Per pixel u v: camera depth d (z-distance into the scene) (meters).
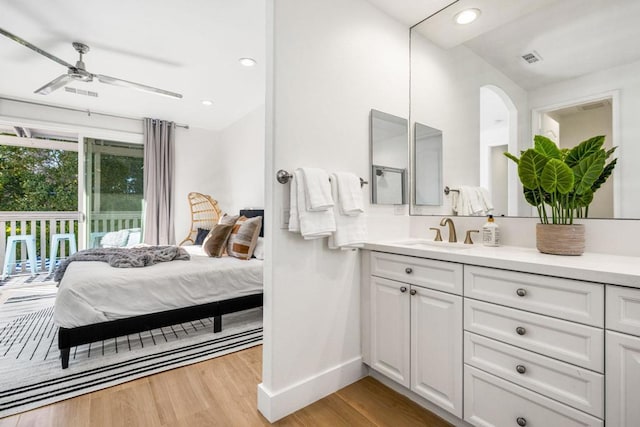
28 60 2.78
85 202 4.16
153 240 4.47
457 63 1.93
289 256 1.53
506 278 1.19
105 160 4.32
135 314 2.11
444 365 1.40
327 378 1.67
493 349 1.23
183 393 1.68
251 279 2.63
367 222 1.89
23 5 2.06
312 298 1.62
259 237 3.12
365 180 1.87
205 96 3.70
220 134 5.18
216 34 2.41
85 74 2.49
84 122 4.14
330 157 1.70
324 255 1.67
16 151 5.51
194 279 2.37
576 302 1.02
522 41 1.68
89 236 4.20
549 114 1.57
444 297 1.40
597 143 1.33
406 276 1.58
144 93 3.59
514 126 1.69
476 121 1.85
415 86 2.12
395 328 1.64
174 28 2.33
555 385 1.06
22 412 1.51
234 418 1.48
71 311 1.91
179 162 4.82
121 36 2.43
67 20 2.22
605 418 0.96
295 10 1.55
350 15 1.80
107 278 2.09
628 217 1.32
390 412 1.52
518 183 1.67
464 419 1.33
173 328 2.60
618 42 1.38
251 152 4.24
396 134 2.06
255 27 2.32
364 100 1.87
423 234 2.09
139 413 1.51
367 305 1.81
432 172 2.04
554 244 1.31
